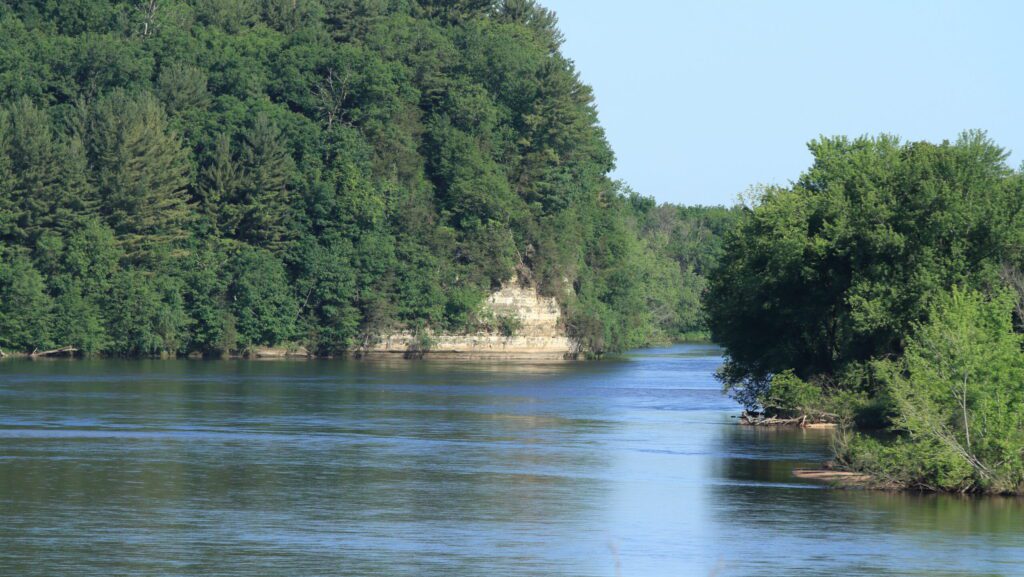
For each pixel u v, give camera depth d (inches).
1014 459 2196.1
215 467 2487.7
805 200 3720.5
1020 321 3024.1
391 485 2276.1
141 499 2096.5
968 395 2235.5
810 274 3543.3
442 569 1612.9
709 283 4151.1
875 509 2048.5
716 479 2367.1
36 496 2112.5
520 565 1640.0
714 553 1720.0
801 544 1779.0
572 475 2418.8
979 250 3253.0
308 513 1984.5
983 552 1729.8
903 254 3316.9
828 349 3737.7
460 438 3088.1
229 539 1779.0
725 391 3998.5
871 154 3649.1
